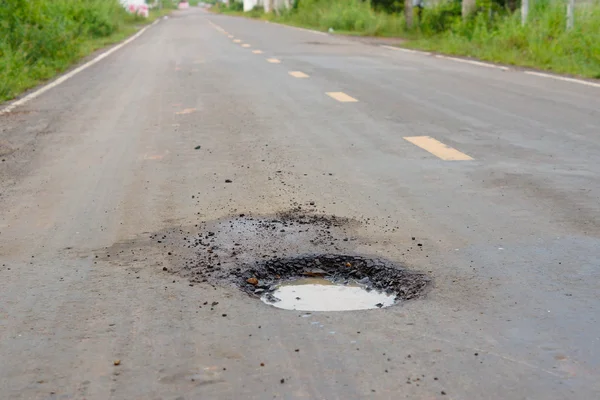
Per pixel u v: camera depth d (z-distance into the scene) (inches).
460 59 840.9
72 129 382.3
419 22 1387.8
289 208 226.5
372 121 397.1
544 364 123.6
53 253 187.5
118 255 184.4
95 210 228.2
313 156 307.9
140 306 151.1
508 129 367.9
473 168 281.9
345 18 1658.5
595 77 630.5
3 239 200.7
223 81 604.1
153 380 119.8
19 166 295.1
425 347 130.1
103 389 117.3
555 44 793.6
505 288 159.5
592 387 115.6
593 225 207.2
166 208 228.5
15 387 118.6
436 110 435.8
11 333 139.5
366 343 132.0
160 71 701.3
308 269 173.9
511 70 704.4
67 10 1192.8
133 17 2396.7
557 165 285.4
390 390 115.1
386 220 213.5
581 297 154.0
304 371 121.9
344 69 711.7
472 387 115.7
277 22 2385.6
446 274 168.7
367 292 160.2
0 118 426.3
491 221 212.1
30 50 764.0
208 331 138.3
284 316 144.9
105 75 677.3
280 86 565.6
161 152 319.0
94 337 136.9
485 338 133.9
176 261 178.4
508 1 1100.5
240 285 162.6
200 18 3152.1
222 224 209.3
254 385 117.6
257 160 300.8
